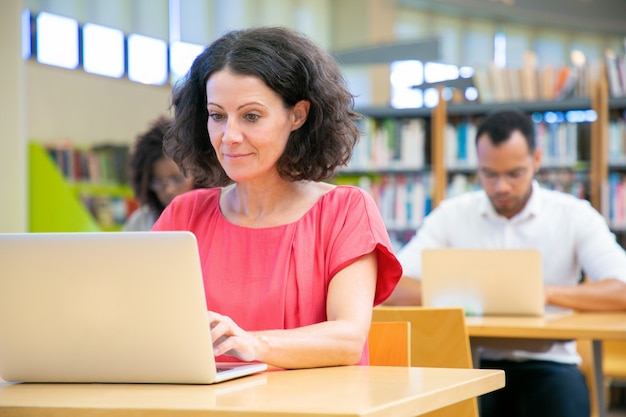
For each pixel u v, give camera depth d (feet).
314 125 7.47
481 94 24.02
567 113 24.06
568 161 23.67
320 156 7.56
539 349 12.76
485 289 12.89
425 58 22.40
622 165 23.38
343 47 37.83
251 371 6.51
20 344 6.48
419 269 14.99
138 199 14.79
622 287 13.47
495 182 14.08
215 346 6.27
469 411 9.61
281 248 7.49
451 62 41.70
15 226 18.97
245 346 6.31
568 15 43.93
